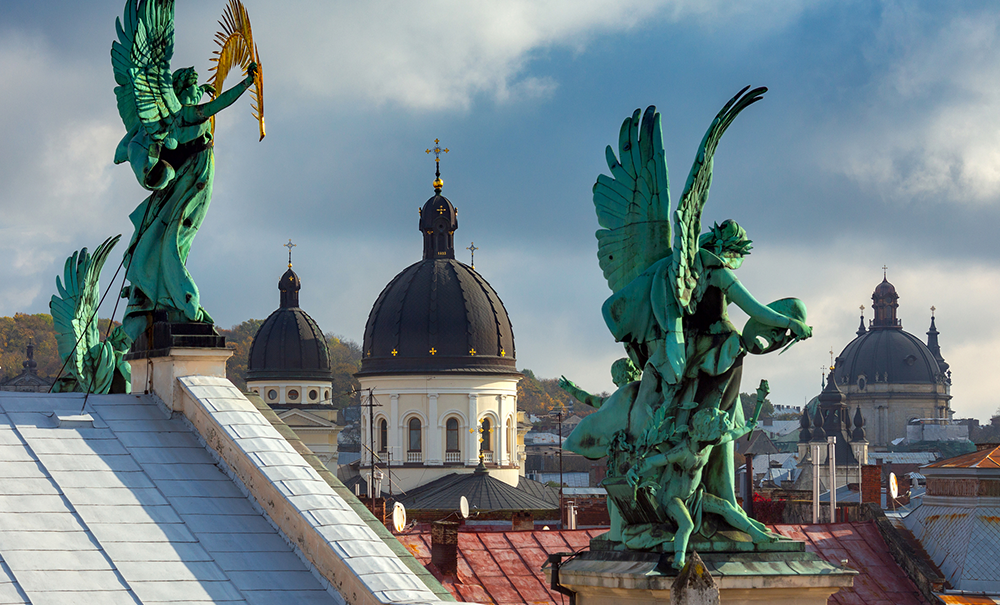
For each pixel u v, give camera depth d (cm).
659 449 1838
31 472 1927
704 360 1842
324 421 16738
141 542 1817
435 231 15950
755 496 7862
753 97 1812
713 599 1515
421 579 1830
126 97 2161
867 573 4494
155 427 2105
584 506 10981
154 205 2209
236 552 1848
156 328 2192
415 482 14850
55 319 2644
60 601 1655
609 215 1988
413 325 15150
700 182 1838
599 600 1888
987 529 4512
